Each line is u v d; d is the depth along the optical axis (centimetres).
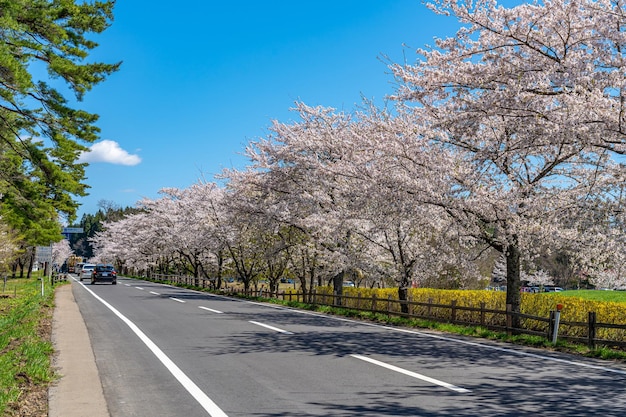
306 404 619
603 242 1265
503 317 1809
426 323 1577
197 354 985
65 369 845
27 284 4534
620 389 720
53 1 2053
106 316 1728
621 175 1145
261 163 2600
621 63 1039
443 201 1448
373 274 2192
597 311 1451
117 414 587
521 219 1402
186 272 5969
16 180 2447
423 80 1288
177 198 5128
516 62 1153
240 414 579
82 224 14488
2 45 1764
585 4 1064
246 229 3238
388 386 716
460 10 1172
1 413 567
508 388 714
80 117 2133
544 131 1115
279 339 1193
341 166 1855
